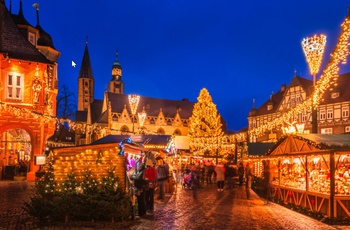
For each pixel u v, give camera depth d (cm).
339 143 1405
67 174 1190
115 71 12725
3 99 2950
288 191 1720
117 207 1140
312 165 1502
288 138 1811
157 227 1107
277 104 7319
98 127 3073
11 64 3000
